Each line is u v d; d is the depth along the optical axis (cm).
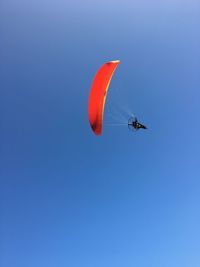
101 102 1650
